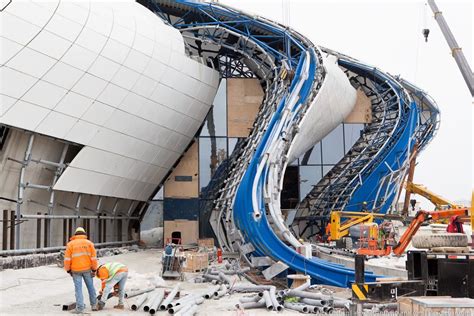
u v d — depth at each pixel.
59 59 21.69
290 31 35.50
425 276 10.14
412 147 36.44
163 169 34.91
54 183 24.36
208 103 35.19
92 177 27.08
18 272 17.89
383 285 10.02
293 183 37.00
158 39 27.62
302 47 33.84
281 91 31.23
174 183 36.16
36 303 12.44
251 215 20.80
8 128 21.59
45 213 24.52
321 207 36.34
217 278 17.75
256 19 35.25
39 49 20.64
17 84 20.52
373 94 39.44
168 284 16.98
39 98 21.75
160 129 31.20
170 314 11.39
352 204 35.09
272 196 23.02
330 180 37.12
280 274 20.45
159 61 27.91
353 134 38.53
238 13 35.44
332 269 18.19
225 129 36.78
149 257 27.16
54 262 21.58
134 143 29.42
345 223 28.44
